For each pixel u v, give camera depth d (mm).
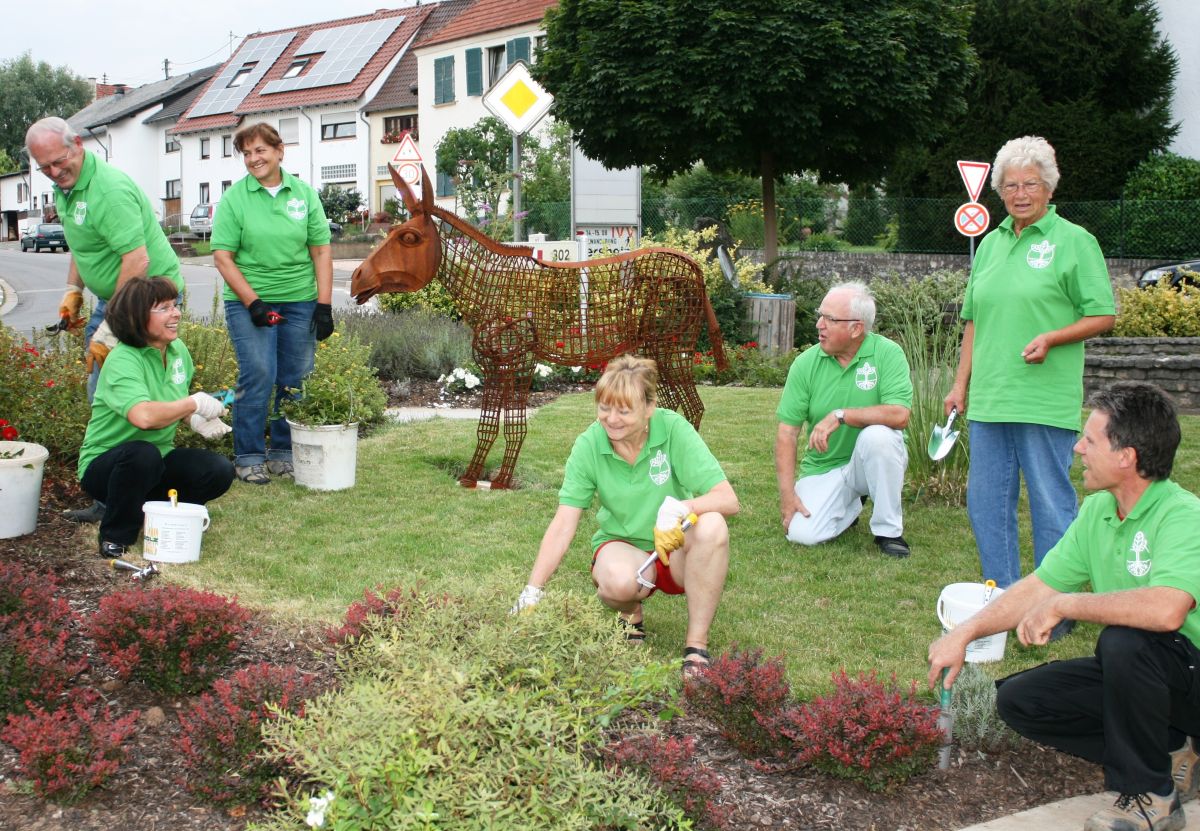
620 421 4133
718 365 7383
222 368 7676
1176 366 10812
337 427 6617
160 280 5086
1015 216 4762
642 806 2879
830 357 5918
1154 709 3164
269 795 3236
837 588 5250
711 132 16375
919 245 23703
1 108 77688
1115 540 3434
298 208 6688
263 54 48344
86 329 6738
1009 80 23500
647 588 4367
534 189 26797
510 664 3379
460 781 2697
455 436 8453
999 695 3543
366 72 42062
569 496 4340
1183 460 7848
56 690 3600
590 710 3326
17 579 4086
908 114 16281
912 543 6016
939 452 5320
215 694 3824
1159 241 21797
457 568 5285
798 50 15320
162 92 54688
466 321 6832
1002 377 4750
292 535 5781
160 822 3135
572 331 6867
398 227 6480
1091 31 23438
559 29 17078
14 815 3127
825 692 3996
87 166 5945
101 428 5211
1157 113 23406
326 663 4109
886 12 15891
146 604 3812
